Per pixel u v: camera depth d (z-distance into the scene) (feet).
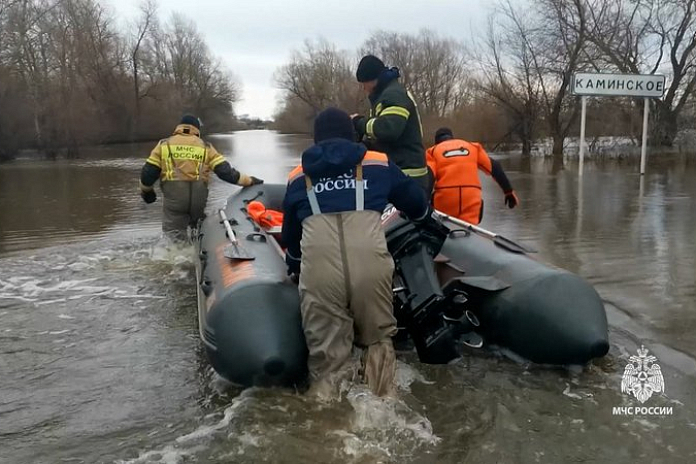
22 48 107.65
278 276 13.00
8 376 12.96
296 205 11.87
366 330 11.68
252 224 18.29
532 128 85.20
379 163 11.94
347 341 11.66
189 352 14.15
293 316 12.07
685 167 58.29
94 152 114.93
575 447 9.88
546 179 49.88
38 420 11.14
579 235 25.84
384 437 10.22
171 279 20.20
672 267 20.17
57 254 23.97
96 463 9.75
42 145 99.09
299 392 11.70
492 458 9.64
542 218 30.42
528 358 12.84
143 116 157.38
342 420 10.72
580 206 34.24
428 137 98.32
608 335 13.44
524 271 13.29
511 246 14.67
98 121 131.13
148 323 16.06
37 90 103.96
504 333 13.12
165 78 195.42
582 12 73.87
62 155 100.94
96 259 23.06
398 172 12.19
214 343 12.01
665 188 41.75
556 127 80.89
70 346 14.55
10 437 10.58
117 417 11.23
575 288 12.76
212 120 257.34
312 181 11.73
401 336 13.89
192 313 16.80
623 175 51.72
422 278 12.73
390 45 145.38
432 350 12.48
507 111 87.40
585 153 75.97
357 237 11.39
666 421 10.52
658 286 18.06
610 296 17.16
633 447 9.82
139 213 35.19
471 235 15.81
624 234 25.86
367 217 11.54
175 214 23.76
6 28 105.81
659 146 73.36
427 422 10.66
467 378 12.36
